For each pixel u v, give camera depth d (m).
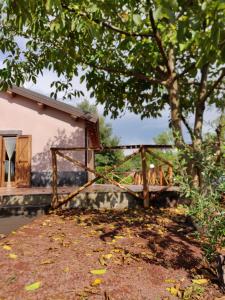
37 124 12.89
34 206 6.65
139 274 3.41
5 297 2.83
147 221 5.82
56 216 6.39
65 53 5.67
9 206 6.73
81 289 3.01
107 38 6.32
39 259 3.74
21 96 13.05
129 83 7.66
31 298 2.83
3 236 4.72
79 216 6.34
